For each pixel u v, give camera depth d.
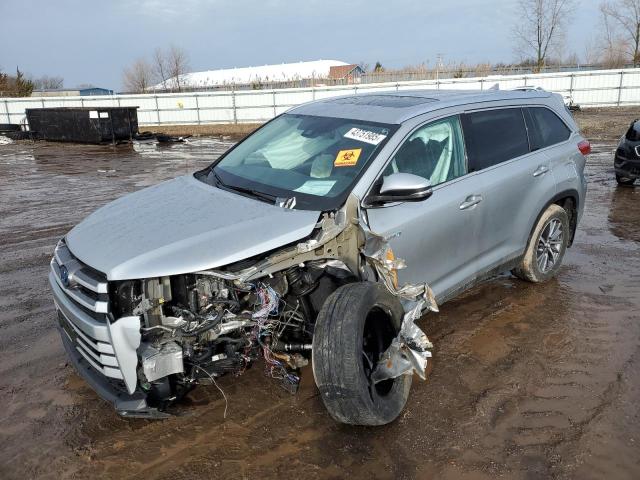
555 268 5.35
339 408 2.98
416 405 3.43
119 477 2.85
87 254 3.02
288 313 3.27
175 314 2.90
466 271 4.28
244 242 2.98
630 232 7.15
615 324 4.46
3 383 3.76
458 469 2.88
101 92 68.56
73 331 3.18
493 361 3.94
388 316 3.26
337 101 4.63
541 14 46.25
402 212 3.60
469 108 4.40
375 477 2.83
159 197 3.76
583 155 5.40
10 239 7.57
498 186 4.34
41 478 2.86
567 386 3.61
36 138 25.31
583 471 2.85
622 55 46.16
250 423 3.27
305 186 3.59
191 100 34.16
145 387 2.92
